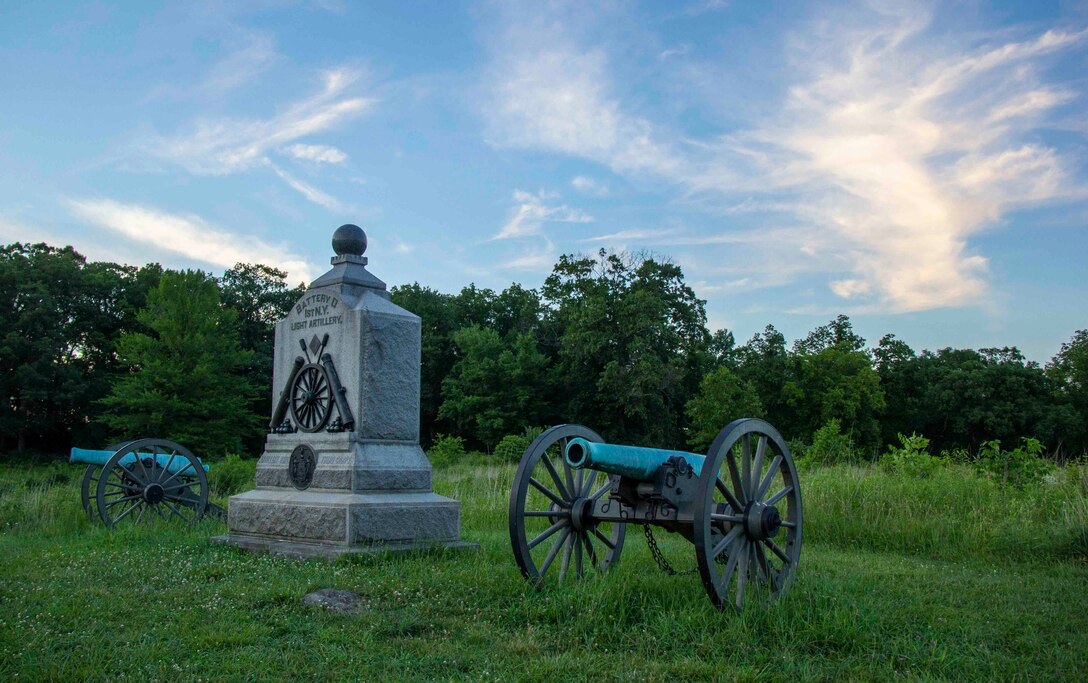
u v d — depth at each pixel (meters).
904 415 68.75
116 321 57.69
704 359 63.19
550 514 7.25
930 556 10.69
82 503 13.46
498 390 58.59
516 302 73.81
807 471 16.45
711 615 6.00
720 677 4.80
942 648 5.50
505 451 39.31
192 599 6.70
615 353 55.62
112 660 4.92
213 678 4.69
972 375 65.62
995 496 12.30
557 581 7.06
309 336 10.60
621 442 54.12
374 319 10.10
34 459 48.44
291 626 5.88
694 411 55.62
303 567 8.37
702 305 61.97
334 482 9.72
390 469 9.88
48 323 51.38
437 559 8.95
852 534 11.73
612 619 5.94
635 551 9.77
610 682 4.74
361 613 6.25
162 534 11.31
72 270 54.91
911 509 12.27
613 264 60.62
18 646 5.12
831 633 5.64
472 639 5.63
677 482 6.83
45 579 7.53
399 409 10.24
